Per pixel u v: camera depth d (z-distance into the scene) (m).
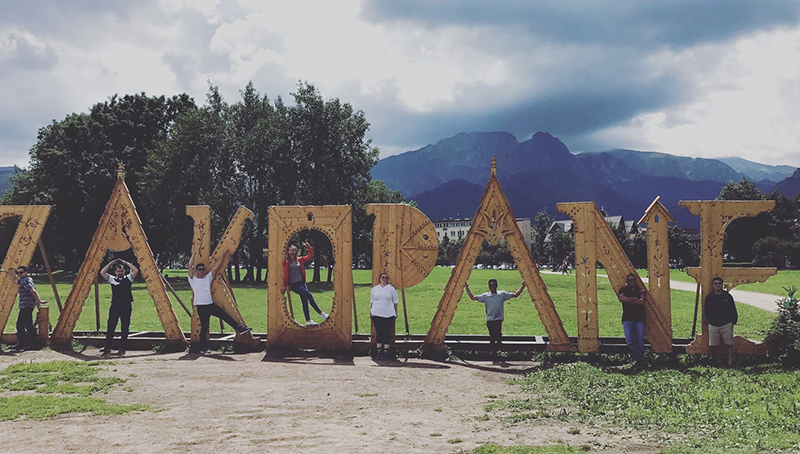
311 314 25.17
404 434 7.18
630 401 8.99
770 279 49.56
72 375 10.82
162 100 61.97
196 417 8.00
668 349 13.19
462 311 27.36
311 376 11.33
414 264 14.38
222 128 53.00
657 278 13.33
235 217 14.98
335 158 54.78
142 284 48.66
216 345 14.81
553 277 63.25
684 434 7.16
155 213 52.62
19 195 66.56
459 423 7.80
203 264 14.47
